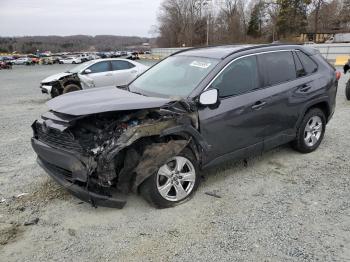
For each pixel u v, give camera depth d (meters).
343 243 3.49
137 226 3.82
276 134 5.20
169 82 4.80
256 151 5.01
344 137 6.79
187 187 4.32
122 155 3.86
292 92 5.25
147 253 3.37
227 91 4.56
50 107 4.18
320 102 5.74
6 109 11.50
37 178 5.10
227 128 4.52
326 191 4.58
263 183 4.82
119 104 3.88
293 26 69.00
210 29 83.69
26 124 8.84
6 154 6.25
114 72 13.23
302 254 3.32
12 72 36.31
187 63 4.99
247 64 4.86
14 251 3.43
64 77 13.12
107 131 3.88
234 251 3.38
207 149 4.31
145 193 4.00
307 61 5.68
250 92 4.77
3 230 3.78
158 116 4.03
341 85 14.12
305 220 3.90
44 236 3.67
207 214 4.04
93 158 3.68
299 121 5.50
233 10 84.19
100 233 3.70
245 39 79.69
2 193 4.62
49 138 4.15
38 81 23.80
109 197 3.84
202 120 4.27
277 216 3.98
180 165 4.16
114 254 3.37
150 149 3.89
